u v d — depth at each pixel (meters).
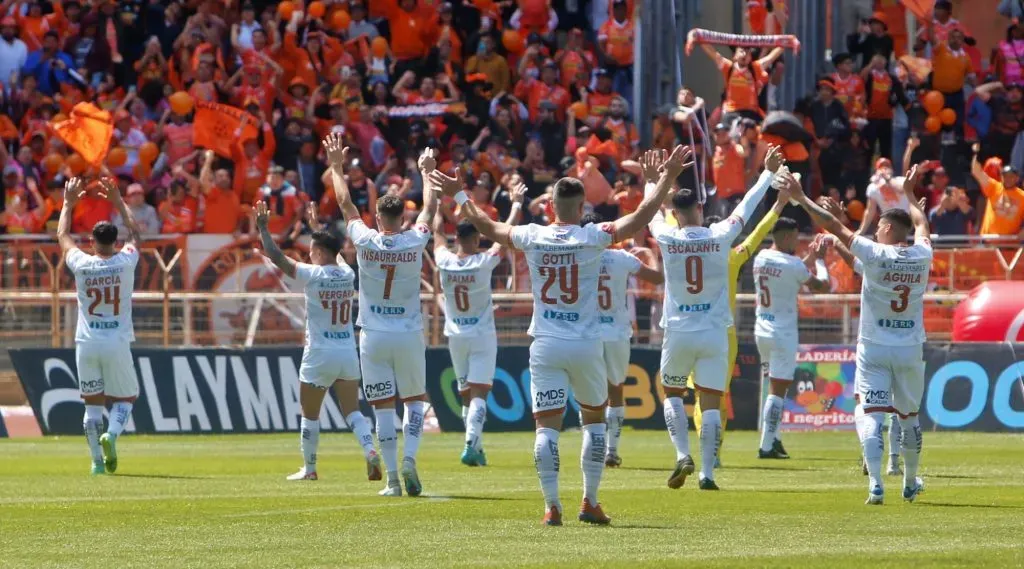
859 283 63.62
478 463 45.09
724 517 29.62
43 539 26.62
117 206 42.72
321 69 81.19
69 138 72.12
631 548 24.64
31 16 81.00
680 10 84.12
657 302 64.19
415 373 34.91
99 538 26.73
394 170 74.56
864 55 81.31
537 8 83.56
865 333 31.95
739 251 41.81
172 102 77.56
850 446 54.12
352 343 38.88
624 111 75.56
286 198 70.00
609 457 44.22
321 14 82.94
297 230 66.69
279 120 77.81
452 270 44.56
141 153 76.19
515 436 60.50
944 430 60.84
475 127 79.06
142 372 61.50
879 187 69.56
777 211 41.72
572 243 26.59
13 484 39.00
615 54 80.00
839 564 22.42
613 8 80.19
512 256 63.16
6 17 80.25
